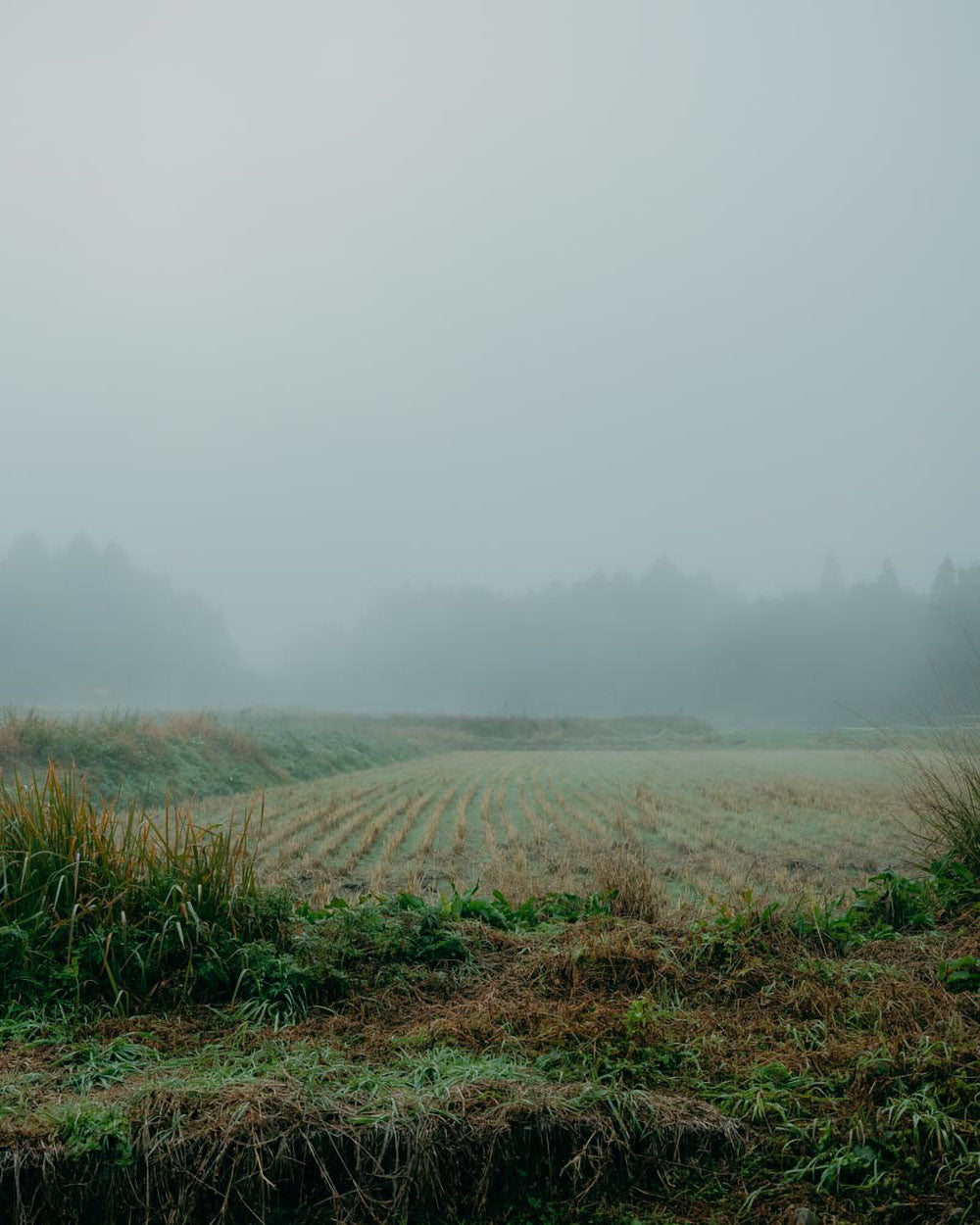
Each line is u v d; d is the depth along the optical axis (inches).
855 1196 130.3
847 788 842.2
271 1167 131.1
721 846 501.0
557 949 212.2
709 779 979.3
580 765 1284.4
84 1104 136.2
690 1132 140.9
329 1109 138.3
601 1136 138.3
